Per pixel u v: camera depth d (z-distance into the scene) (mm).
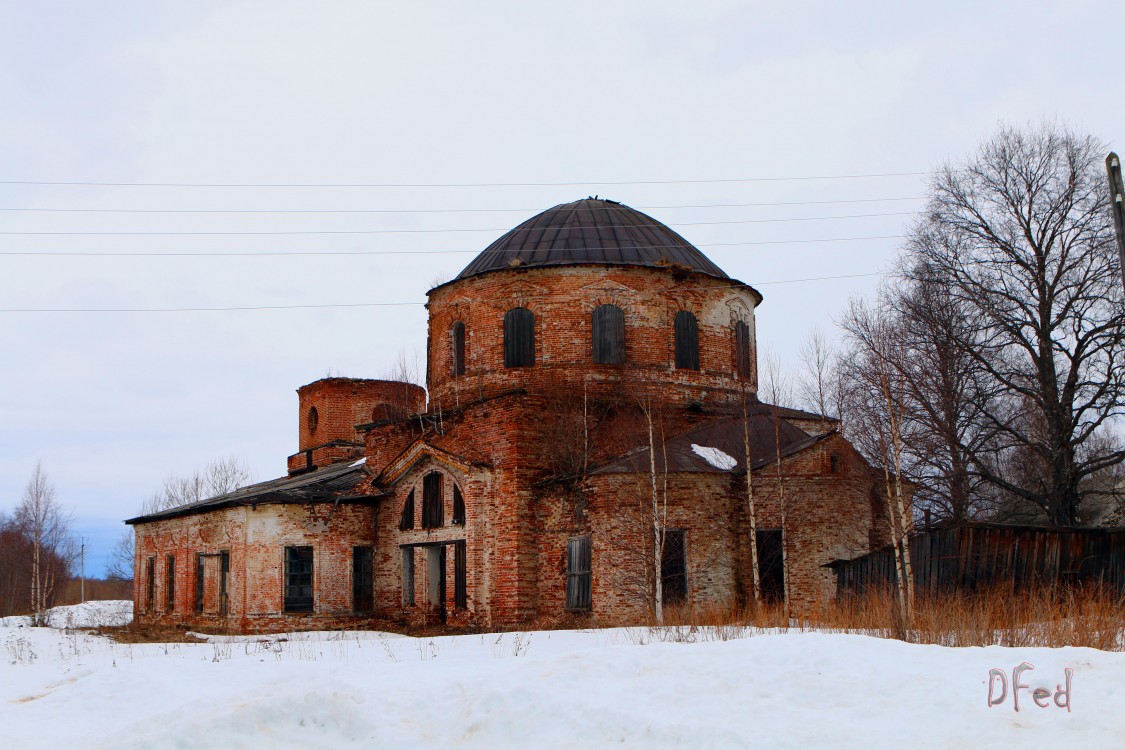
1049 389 36469
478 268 39688
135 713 17531
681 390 37844
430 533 36750
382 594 38562
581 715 13781
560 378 37188
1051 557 27344
